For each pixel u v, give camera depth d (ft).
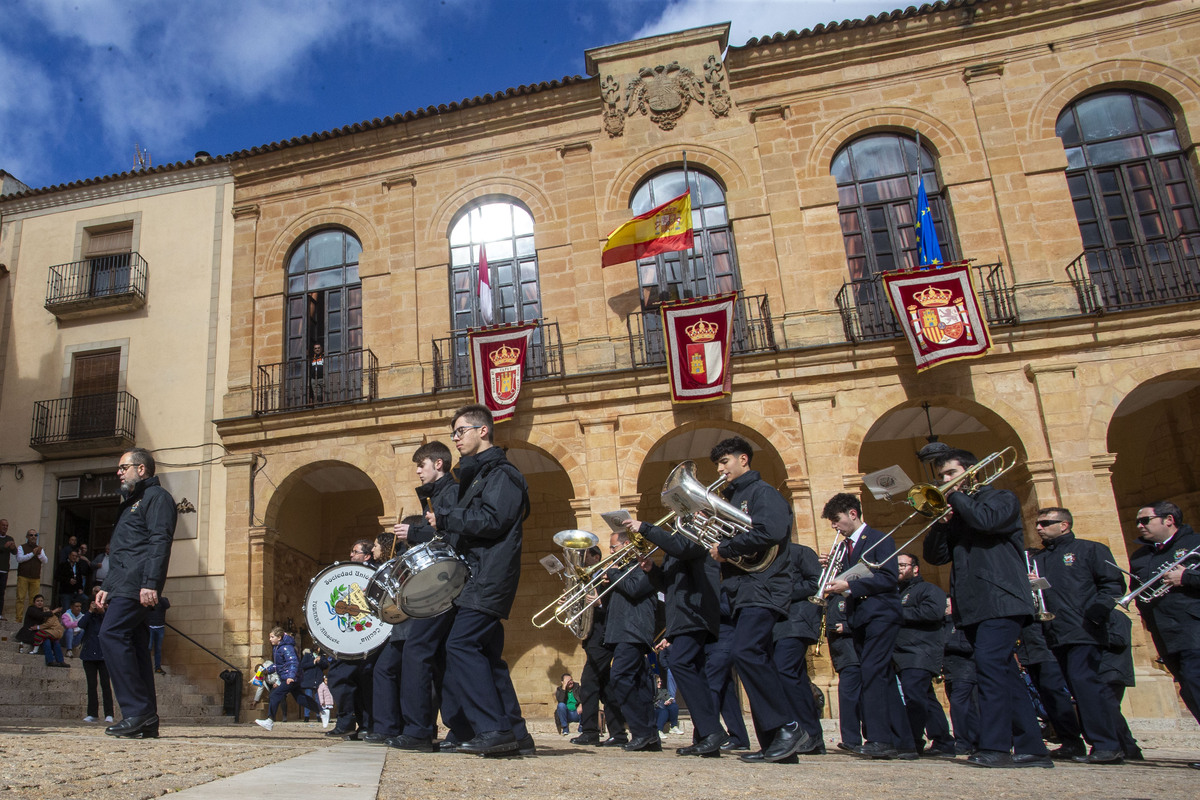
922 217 53.93
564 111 62.13
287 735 29.91
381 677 24.40
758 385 54.13
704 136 60.03
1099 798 11.43
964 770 16.20
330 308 63.05
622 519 19.39
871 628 21.85
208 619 56.65
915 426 59.16
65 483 62.64
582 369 56.49
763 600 17.60
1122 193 56.18
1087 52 57.52
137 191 68.03
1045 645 23.84
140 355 63.93
